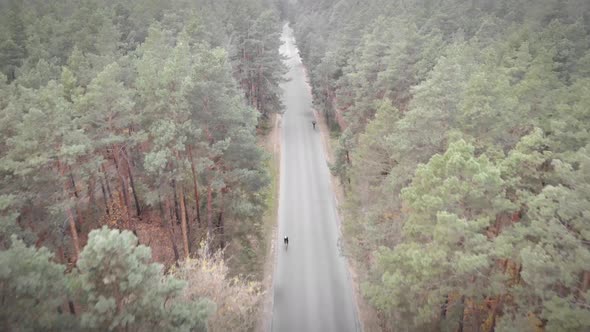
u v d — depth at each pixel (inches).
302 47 3321.9
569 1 2091.5
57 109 807.1
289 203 1614.2
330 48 2485.2
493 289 589.9
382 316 968.9
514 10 2300.7
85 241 1138.7
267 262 1266.0
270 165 1860.2
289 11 5866.1
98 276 486.9
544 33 1565.0
